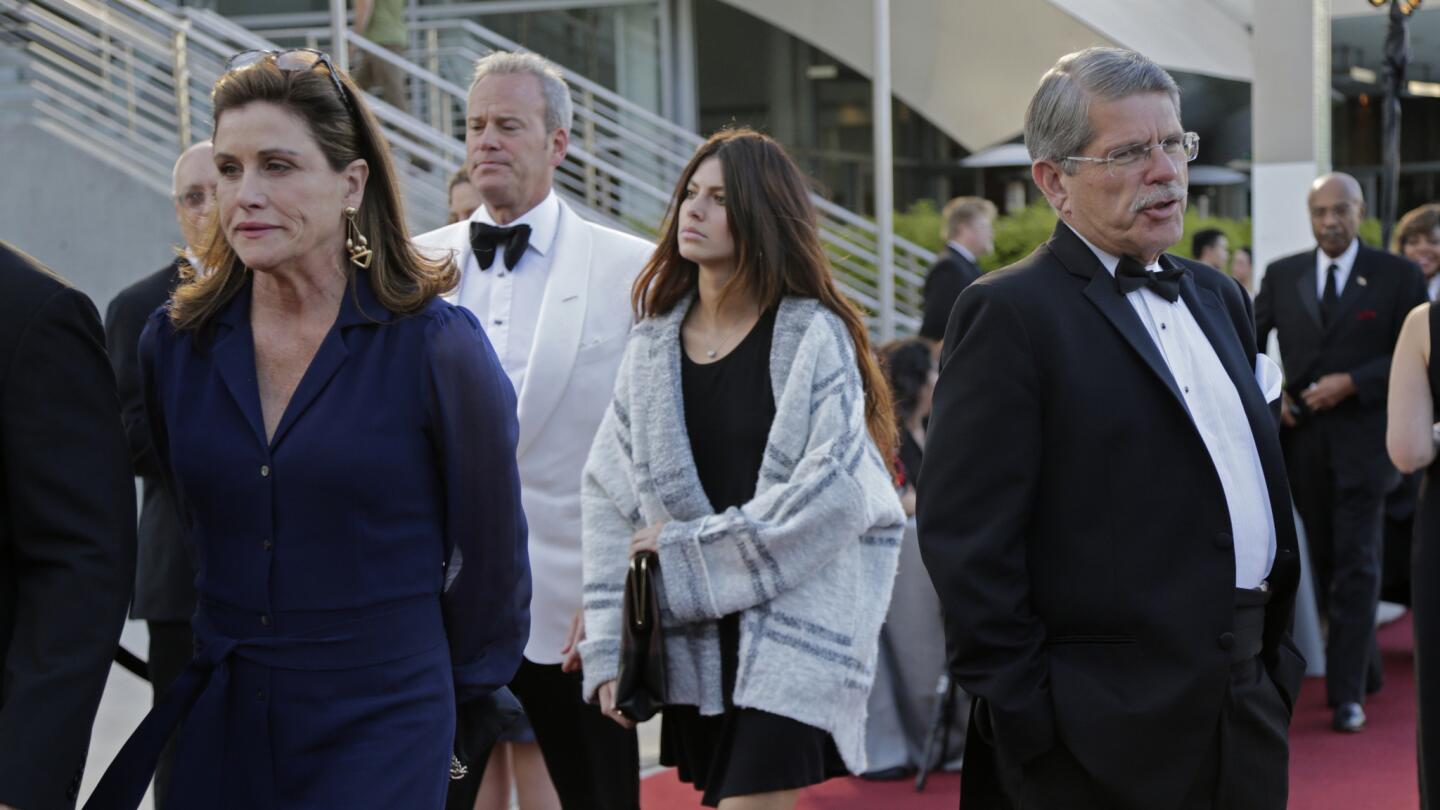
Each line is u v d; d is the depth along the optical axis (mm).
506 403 2463
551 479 3727
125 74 7773
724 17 13773
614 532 3441
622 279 3816
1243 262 11281
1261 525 2605
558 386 3721
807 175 3564
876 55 8938
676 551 3211
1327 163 9172
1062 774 2561
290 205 2285
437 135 8172
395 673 2340
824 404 3273
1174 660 2502
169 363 2402
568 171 10977
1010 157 14281
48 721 2078
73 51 7750
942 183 16375
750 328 3395
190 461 2330
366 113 2412
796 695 3160
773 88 14273
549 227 3863
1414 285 6441
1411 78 16984
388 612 2342
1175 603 2510
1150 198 2547
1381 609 8297
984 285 2621
